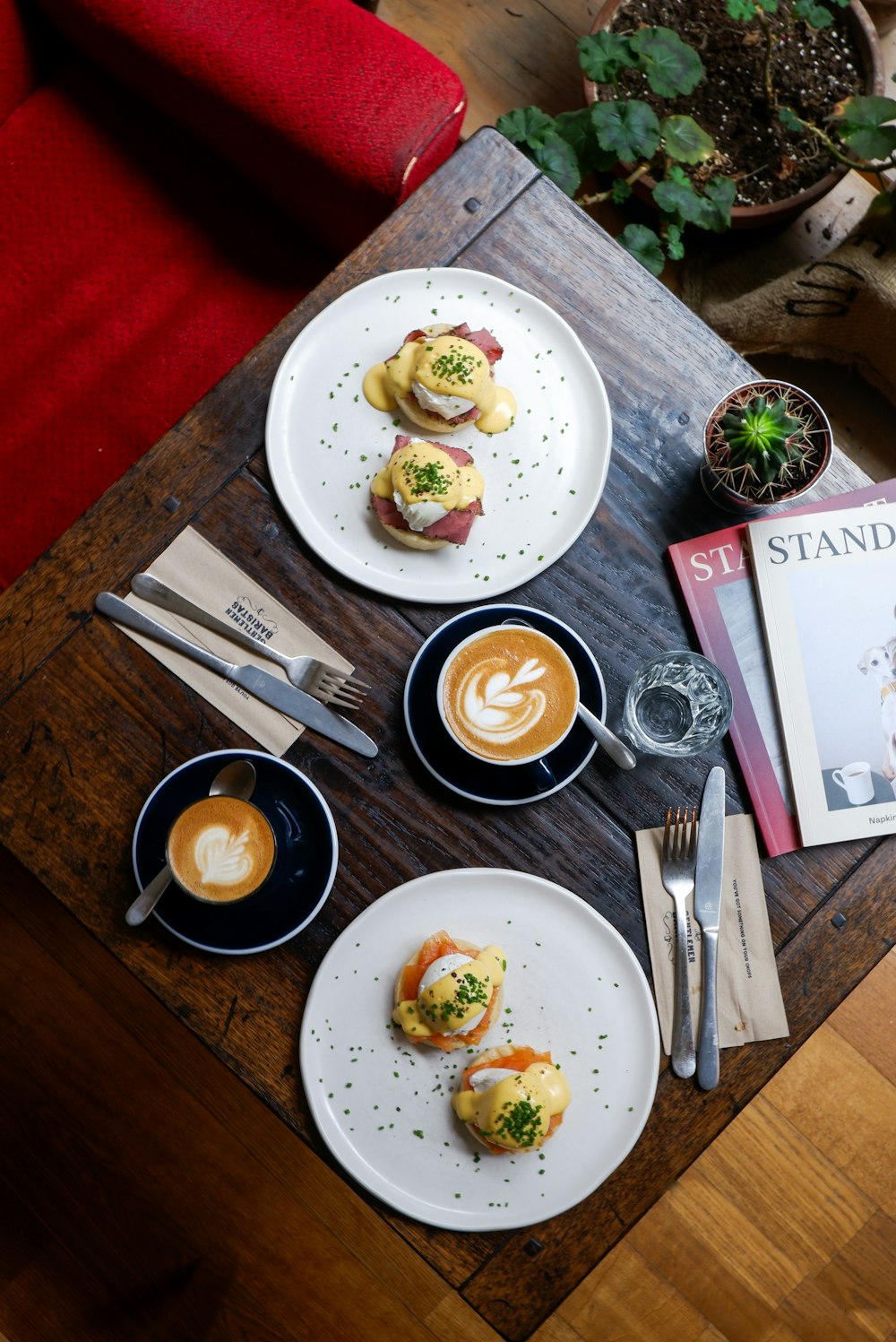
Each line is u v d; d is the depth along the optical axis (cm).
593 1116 99
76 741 104
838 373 179
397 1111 100
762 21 144
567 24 185
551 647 102
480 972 96
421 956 98
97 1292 163
